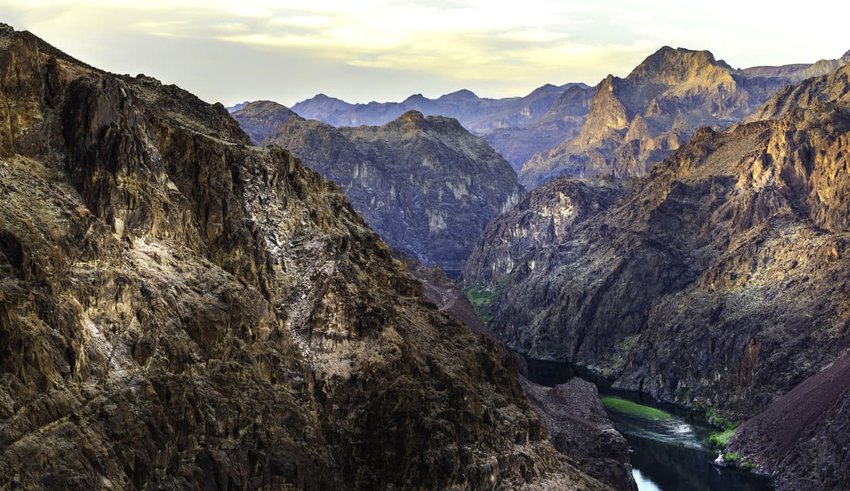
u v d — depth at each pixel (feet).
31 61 292.81
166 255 300.81
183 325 286.25
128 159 295.48
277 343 325.83
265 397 299.79
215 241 337.52
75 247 263.70
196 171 339.98
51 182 280.51
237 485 272.51
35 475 220.02
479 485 334.03
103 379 251.19
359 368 342.23
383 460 324.80
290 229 373.20
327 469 310.04
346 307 352.90
